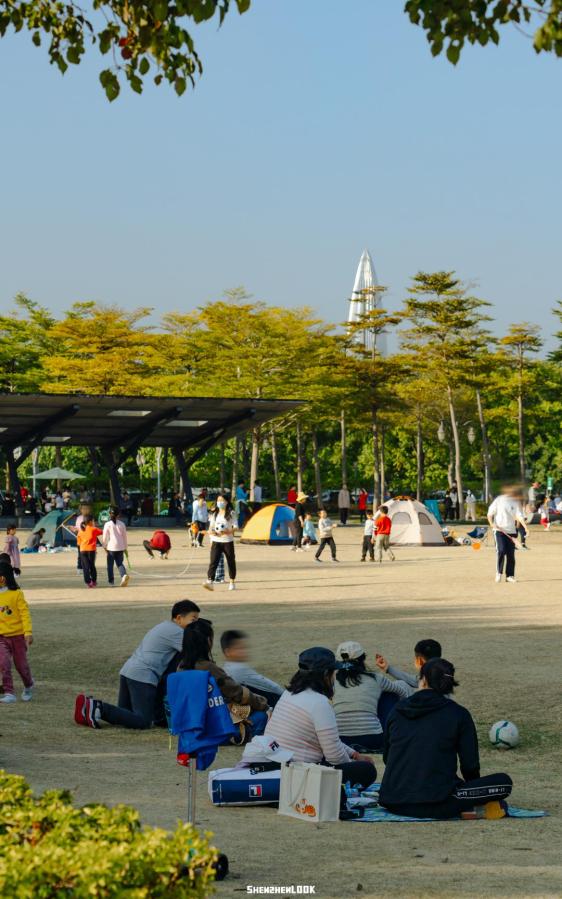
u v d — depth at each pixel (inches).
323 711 319.0
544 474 4010.8
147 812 297.9
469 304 3198.8
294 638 685.3
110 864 127.3
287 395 3004.4
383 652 629.6
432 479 4074.8
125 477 3127.5
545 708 482.6
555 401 3932.1
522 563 1305.4
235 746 418.0
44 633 737.0
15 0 312.5
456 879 227.1
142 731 451.2
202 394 2947.8
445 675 303.9
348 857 249.1
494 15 262.7
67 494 2209.6
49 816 144.0
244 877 229.1
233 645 426.3
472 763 297.7
